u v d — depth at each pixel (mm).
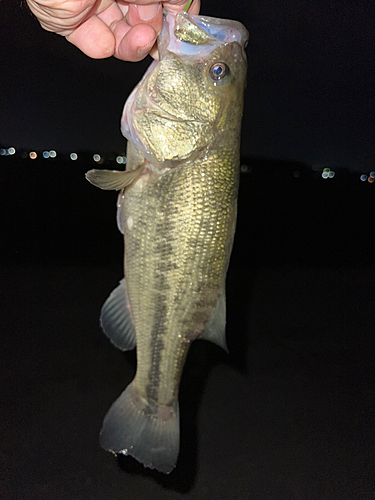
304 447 680
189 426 706
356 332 1067
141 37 351
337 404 784
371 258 1816
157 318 387
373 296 1341
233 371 860
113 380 775
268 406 765
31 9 357
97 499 572
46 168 4324
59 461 617
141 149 368
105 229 1963
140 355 402
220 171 367
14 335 910
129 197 379
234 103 370
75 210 2346
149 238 374
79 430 664
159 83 363
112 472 608
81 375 785
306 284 1421
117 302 402
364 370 895
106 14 392
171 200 365
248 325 1069
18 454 622
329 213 2938
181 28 360
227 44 364
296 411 757
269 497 595
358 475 637
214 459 647
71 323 975
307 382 839
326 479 628
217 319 389
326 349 969
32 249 1550
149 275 379
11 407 700
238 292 1304
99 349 872
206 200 365
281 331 1044
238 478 621
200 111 362
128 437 401
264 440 686
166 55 365
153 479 607
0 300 1080
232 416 733
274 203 3221
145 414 408
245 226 2354
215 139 365
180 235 366
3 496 564
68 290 1168
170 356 396
